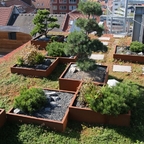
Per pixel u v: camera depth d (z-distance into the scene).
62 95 5.58
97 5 5.98
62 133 4.57
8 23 16.59
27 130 4.59
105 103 4.66
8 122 4.83
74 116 4.92
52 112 4.92
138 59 7.82
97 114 4.76
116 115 4.56
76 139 4.43
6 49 13.65
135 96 4.93
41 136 4.49
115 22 11.56
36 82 6.65
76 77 6.29
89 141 4.39
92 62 6.06
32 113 4.86
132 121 4.90
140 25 8.88
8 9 17.28
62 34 11.12
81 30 6.20
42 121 4.62
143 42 9.06
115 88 5.04
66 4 41.16
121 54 7.96
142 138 4.48
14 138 4.43
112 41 10.12
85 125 4.80
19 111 4.93
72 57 7.82
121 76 6.93
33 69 6.92
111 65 7.71
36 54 7.29
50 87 6.37
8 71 7.37
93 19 6.09
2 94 6.11
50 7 41.69
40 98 5.05
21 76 6.96
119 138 4.45
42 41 9.33
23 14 17.23
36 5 42.62
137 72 7.15
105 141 4.38
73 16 17.25
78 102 5.12
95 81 6.04
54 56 7.88
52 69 7.25
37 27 9.61
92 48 5.85
